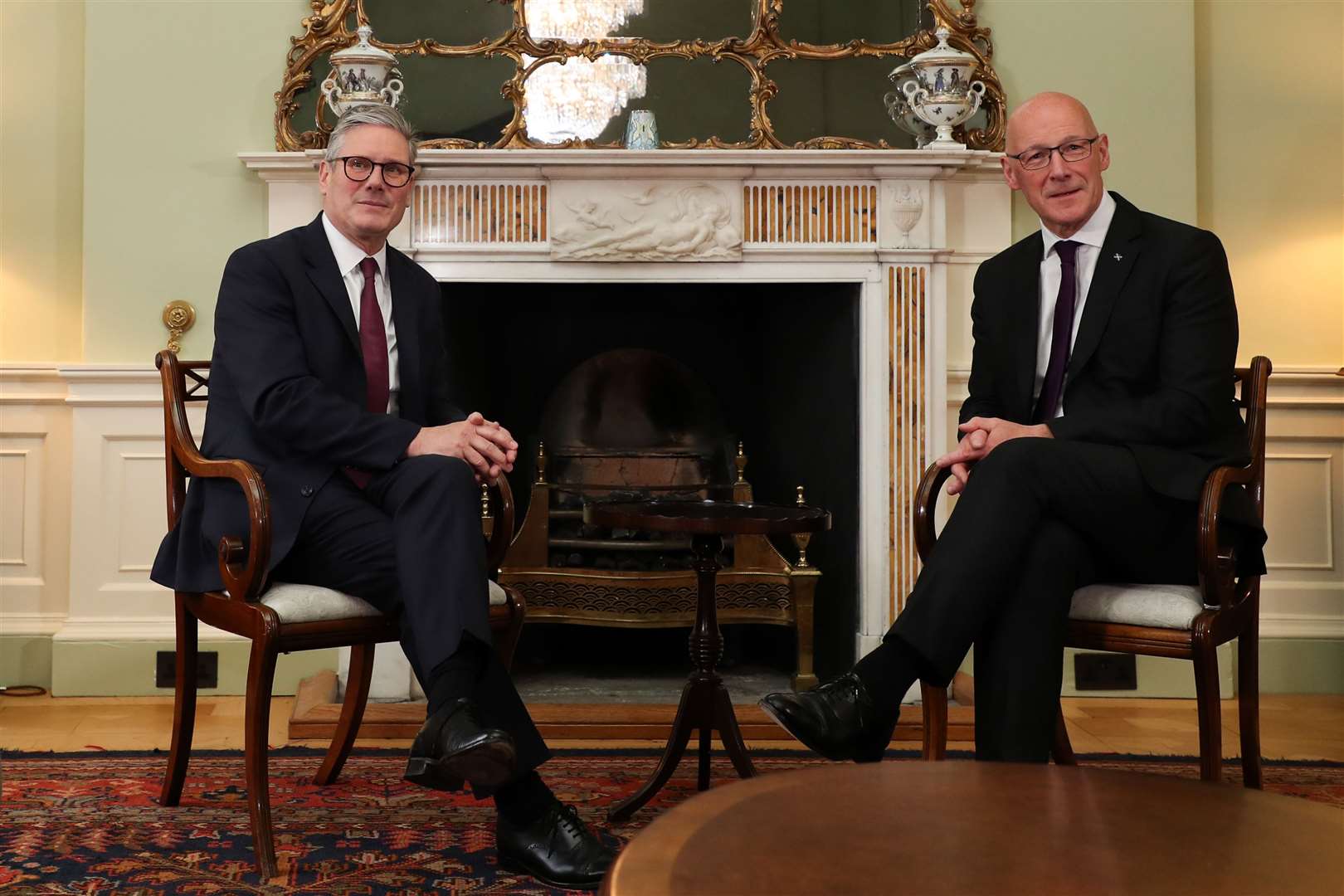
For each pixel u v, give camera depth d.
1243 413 3.57
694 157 3.22
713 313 3.89
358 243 2.29
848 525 3.42
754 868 0.89
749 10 3.44
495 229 3.29
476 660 1.86
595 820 2.24
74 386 3.38
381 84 3.26
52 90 3.57
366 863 1.97
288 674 3.45
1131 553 2.05
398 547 1.91
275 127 3.40
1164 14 3.52
